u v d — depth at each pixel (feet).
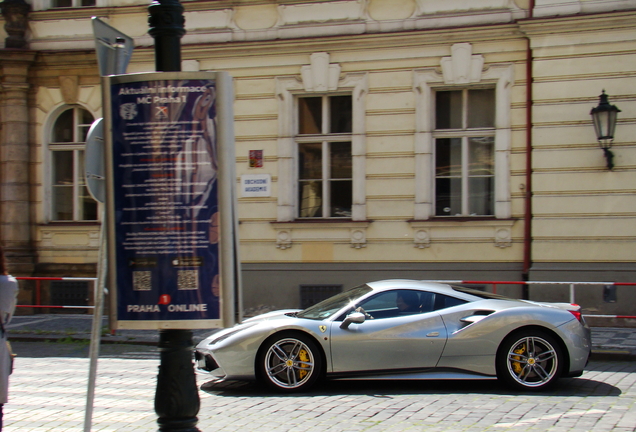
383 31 42.75
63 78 48.29
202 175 13.57
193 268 13.57
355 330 23.18
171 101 13.57
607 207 39.19
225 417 19.97
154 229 13.60
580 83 39.52
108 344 36.32
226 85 13.60
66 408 21.58
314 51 43.80
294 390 23.18
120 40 14.58
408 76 42.52
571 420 18.90
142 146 13.62
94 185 13.67
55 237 48.42
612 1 38.91
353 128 43.42
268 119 44.57
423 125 42.29
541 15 39.83
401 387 24.03
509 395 22.39
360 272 43.14
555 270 39.68
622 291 37.86
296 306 43.96
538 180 40.24
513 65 40.86
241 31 44.93
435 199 42.88
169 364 13.99
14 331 39.50
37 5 48.67
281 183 44.29
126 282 13.66
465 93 42.37
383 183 42.96
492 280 41.06
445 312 23.45
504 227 40.93
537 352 22.99
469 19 41.42
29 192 48.88
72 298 46.37
